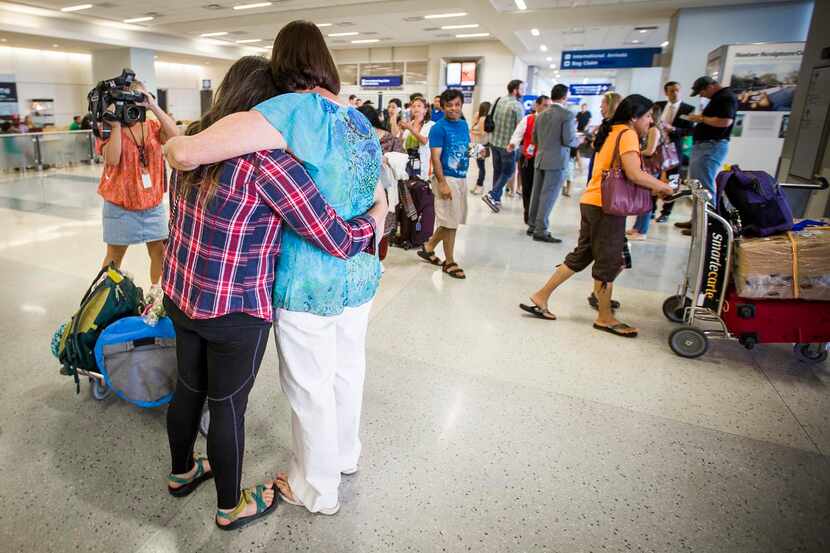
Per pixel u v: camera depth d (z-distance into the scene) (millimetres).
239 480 1587
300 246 1334
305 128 1225
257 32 16672
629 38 14734
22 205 6840
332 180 1304
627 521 1731
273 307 1396
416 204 4996
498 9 11047
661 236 6000
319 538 1618
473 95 19891
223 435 1480
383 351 2922
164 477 1851
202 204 1247
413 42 19609
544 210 5504
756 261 2652
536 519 1729
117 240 3061
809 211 4855
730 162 7512
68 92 19188
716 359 2943
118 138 2793
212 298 1271
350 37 18219
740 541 1657
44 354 2701
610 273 3143
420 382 2594
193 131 1372
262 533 1626
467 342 3072
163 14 13727
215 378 1417
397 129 7801
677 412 2393
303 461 1623
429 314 3486
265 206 1262
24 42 15734
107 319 2152
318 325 1420
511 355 2926
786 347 3109
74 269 4109
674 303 3480
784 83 7098
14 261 4297
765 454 2098
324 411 1535
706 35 10312
